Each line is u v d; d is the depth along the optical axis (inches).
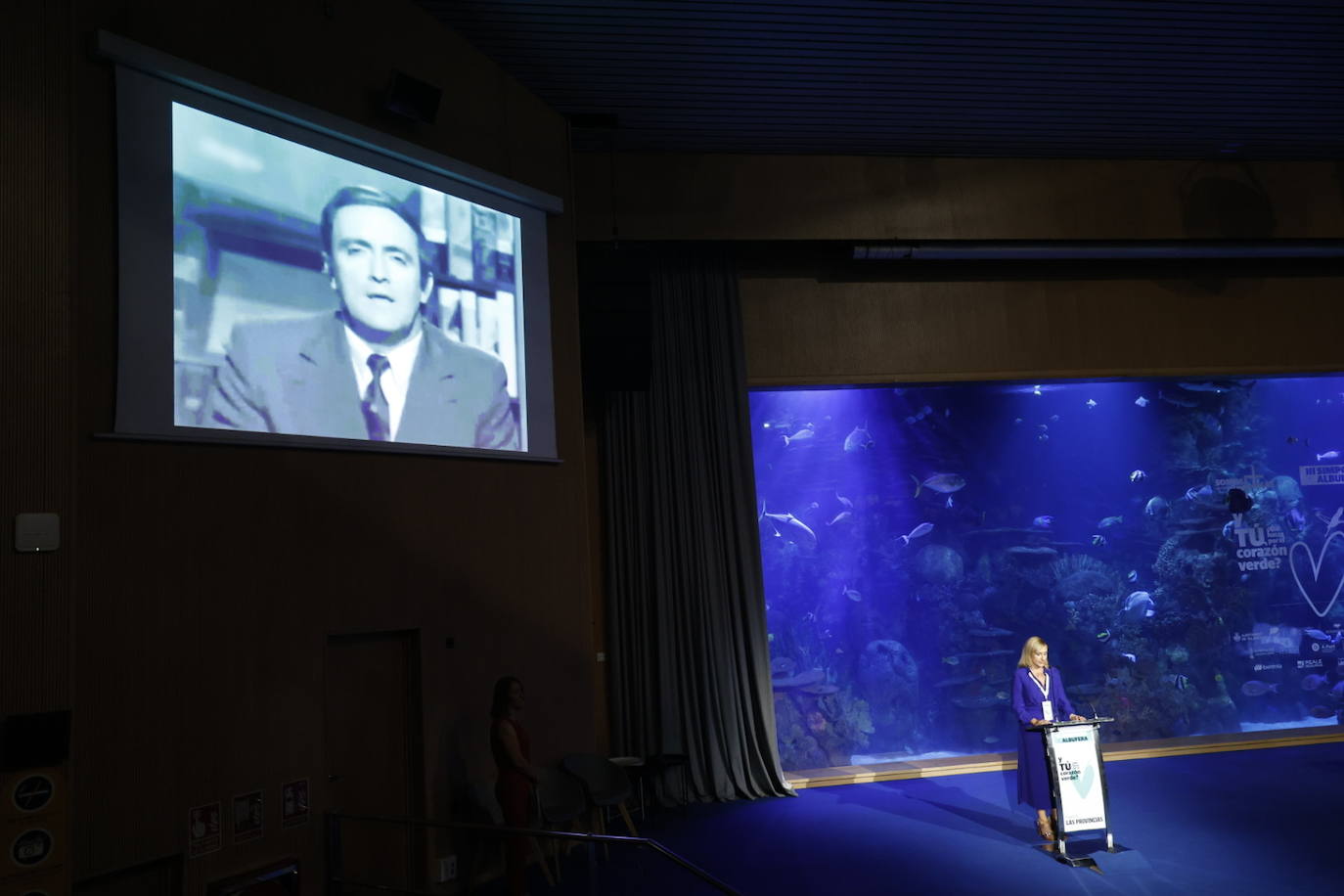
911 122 373.4
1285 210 430.0
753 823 331.9
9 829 162.1
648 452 394.9
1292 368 446.6
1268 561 613.9
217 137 225.8
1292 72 347.3
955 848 287.3
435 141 286.0
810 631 627.2
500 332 301.1
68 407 179.3
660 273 405.7
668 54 314.8
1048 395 658.2
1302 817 307.0
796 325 417.7
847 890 250.8
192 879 198.1
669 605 382.9
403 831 254.7
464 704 271.9
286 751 220.4
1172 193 423.8
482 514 286.8
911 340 422.9
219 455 215.9
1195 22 312.3
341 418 246.2
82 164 198.4
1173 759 408.5
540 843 284.4
